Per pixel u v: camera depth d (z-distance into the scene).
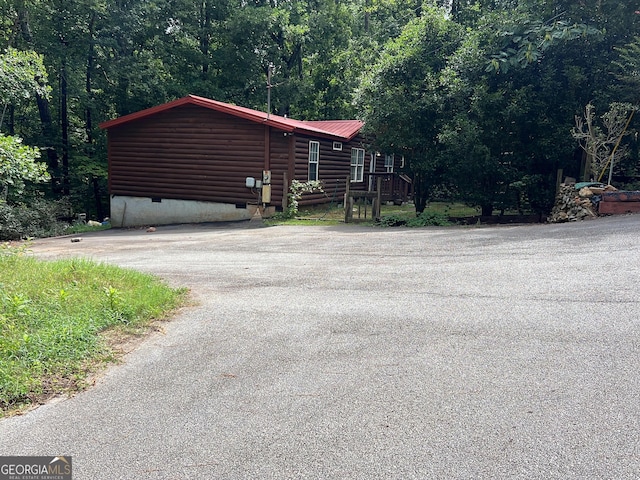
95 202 22.53
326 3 27.73
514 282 5.02
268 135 14.07
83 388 3.12
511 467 2.16
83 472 2.26
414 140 12.17
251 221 14.08
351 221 12.64
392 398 2.82
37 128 21.36
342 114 29.55
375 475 2.14
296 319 4.32
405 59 12.38
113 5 19.81
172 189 15.52
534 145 11.26
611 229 7.31
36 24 18.83
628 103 9.88
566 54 11.01
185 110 15.06
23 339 3.54
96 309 4.40
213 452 2.38
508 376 3.00
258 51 25.41
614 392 2.75
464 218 12.05
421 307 4.43
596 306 4.10
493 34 11.45
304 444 2.41
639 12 10.27
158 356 3.63
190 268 6.89
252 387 3.06
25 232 14.98
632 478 2.06
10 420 2.75
